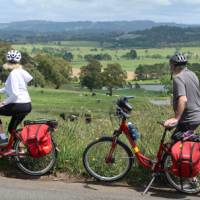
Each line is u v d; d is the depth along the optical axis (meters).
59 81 162.88
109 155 9.44
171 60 9.06
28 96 9.84
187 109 8.94
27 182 9.41
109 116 11.43
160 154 9.09
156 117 11.63
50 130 9.67
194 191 8.96
